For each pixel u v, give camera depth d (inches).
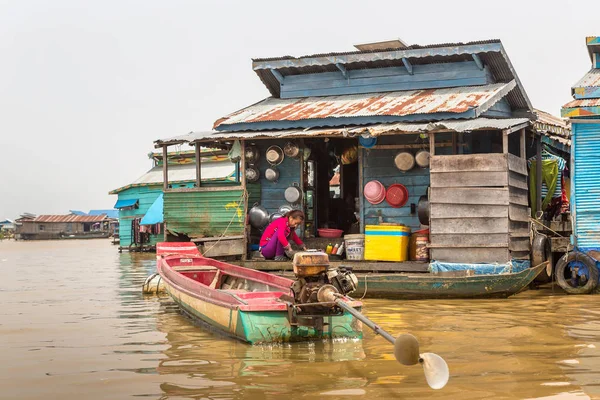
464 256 550.9
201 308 432.5
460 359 326.6
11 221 4190.5
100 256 1428.4
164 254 615.8
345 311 378.3
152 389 287.1
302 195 681.6
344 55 716.7
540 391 269.1
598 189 574.9
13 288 708.7
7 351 369.7
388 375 299.7
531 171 682.8
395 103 658.2
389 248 582.9
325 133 605.9
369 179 653.3
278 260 613.0
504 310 481.4
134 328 439.8
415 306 509.7
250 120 678.5
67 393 284.5
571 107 573.0
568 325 415.2
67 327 446.3
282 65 743.7
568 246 588.4
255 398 269.0
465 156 553.0
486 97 629.9
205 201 678.5
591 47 630.5
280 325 370.0
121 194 1593.3
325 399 265.3
